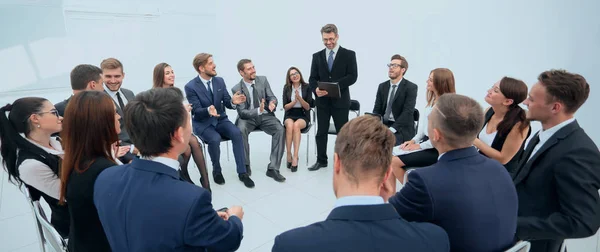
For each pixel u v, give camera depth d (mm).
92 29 4484
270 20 4914
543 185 1064
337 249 634
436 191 911
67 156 1091
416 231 684
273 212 2514
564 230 957
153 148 875
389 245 646
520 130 1663
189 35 5457
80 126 1080
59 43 4250
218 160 3010
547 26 2801
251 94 3383
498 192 911
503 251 936
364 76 4172
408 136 2922
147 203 822
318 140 3311
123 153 2195
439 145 1028
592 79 2705
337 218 684
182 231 811
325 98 3174
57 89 4344
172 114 863
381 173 740
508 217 918
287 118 3441
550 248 1153
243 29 5359
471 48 3275
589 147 982
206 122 3062
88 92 1147
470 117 929
